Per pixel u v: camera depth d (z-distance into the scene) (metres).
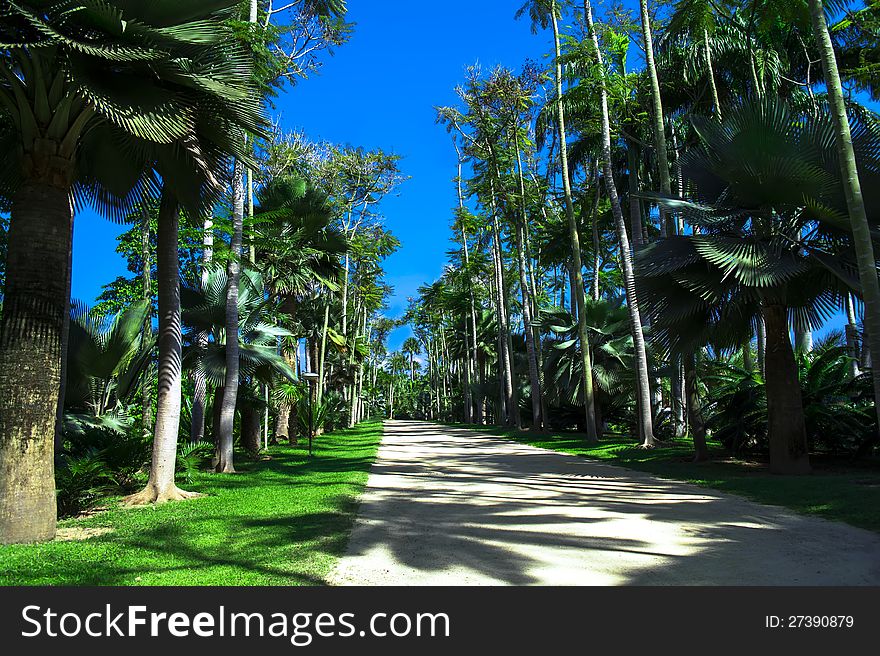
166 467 9.27
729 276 10.23
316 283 23.83
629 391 23.52
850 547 5.37
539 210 31.14
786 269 9.45
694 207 11.19
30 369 6.30
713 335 11.86
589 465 13.66
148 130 6.29
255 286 16.77
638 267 11.09
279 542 5.95
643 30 15.16
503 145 28.42
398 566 5.02
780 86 18.27
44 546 5.85
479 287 47.16
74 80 5.91
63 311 6.69
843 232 10.03
